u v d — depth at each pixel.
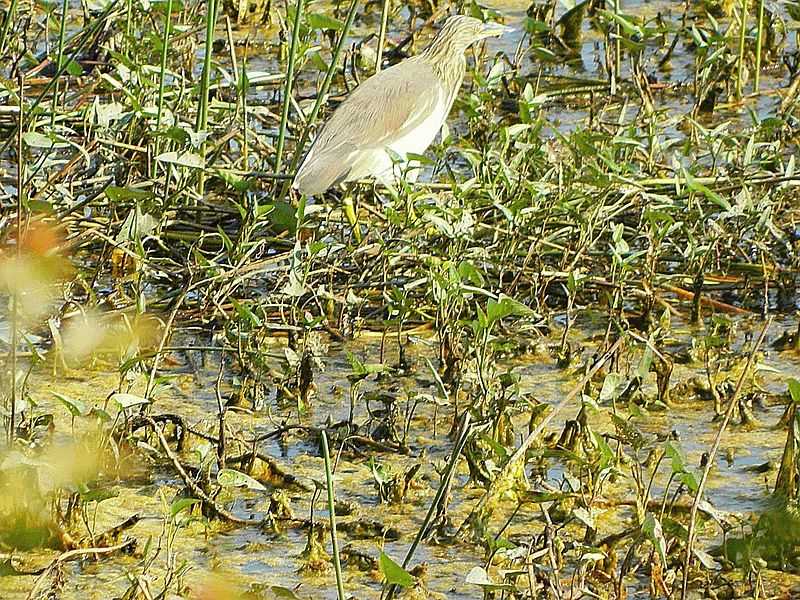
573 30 19.48
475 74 14.66
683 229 12.45
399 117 13.24
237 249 11.55
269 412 10.09
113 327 11.38
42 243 11.39
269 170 13.80
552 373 10.90
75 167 13.67
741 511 8.63
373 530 8.50
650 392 10.55
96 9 18.75
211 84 14.69
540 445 9.43
